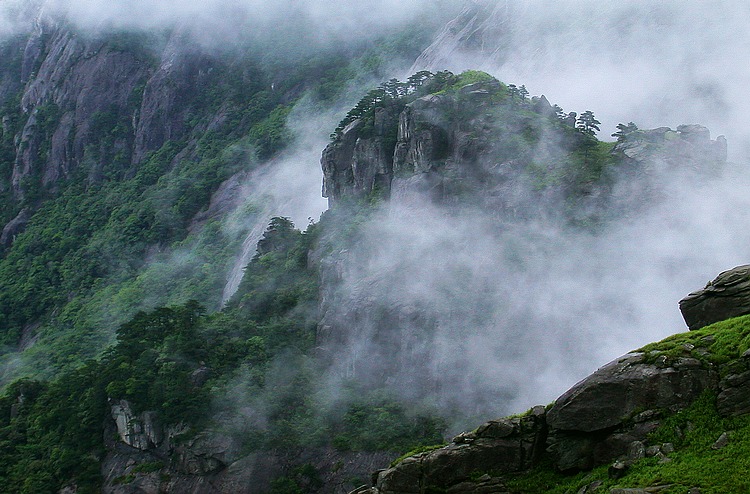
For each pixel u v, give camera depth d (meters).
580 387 52.97
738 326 51.91
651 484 46.50
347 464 110.69
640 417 50.62
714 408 49.09
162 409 122.69
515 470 54.12
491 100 147.38
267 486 112.56
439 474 55.75
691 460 47.00
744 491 43.91
